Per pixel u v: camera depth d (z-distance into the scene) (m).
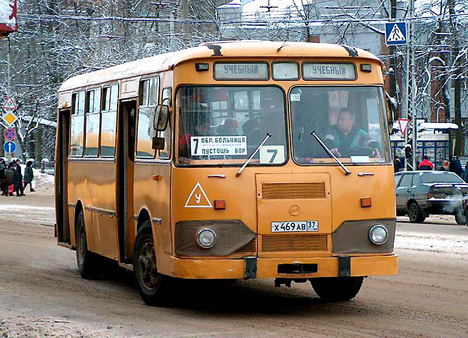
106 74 16.34
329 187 12.40
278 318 12.43
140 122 14.18
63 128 19.53
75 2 65.44
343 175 12.48
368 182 12.55
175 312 13.00
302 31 63.91
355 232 12.45
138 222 14.17
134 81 14.56
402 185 34.59
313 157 12.48
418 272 17.75
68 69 63.72
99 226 16.25
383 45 68.62
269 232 12.19
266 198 12.23
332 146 12.59
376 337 10.91
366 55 12.89
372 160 12.67
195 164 12.25
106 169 15.82
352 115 12.75
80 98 17.92
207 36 58.84
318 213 12.31
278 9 69.94
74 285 16.36
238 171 12.22
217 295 14.88
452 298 14.38
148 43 61.41
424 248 22.28
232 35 61.34
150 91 13.73
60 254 21.62
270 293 15.12
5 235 26.59
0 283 16.36
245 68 12.55
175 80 12.48
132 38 61.94
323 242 12.34
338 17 60.72
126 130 15.15
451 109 81.50
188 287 13.39
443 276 17.14
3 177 53.50
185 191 12.19
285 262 12.17
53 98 67.00
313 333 11.18
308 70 12.70
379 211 12.56
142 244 13.83
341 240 12.39
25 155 74.06
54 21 65.19
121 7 63.03
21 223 31.52
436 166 59.41
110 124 15.77
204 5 66.31
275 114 12.53
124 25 62.28
